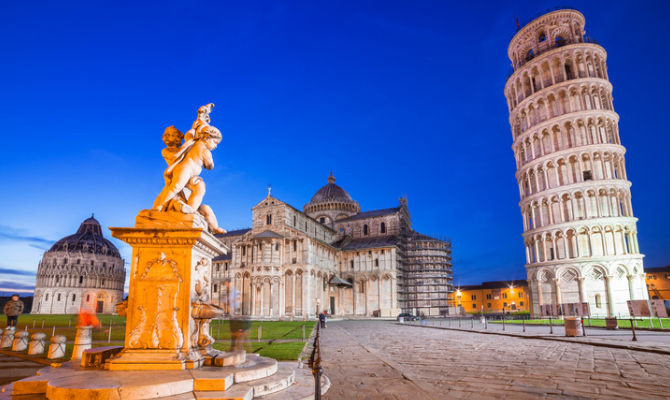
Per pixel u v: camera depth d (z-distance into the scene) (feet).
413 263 327.26
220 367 26.30
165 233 26.27
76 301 455.63
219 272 311.06
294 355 57.72
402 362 50.80
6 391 22.93
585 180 199.52
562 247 197.16
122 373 23.45
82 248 477.36
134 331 25.55
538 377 38.34
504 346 69.67
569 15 223.71
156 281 26.25
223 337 87.92
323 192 374.63
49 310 441.68
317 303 262.47
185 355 25.45
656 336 82.48
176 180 28.55
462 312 330.34
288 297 255.29
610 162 198.39
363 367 47.01
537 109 220.02
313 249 266.36
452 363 48.98
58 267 456.04
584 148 197.98
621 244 186.09
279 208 269.64
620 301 180.14
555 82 215.92
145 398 20.30
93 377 22.31
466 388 33.68
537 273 204.95
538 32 231.30
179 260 26.61
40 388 21.74
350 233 338.75
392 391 32.96
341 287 297.12
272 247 258.57
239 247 269.85
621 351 59.36
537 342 77.20
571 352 58.90
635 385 34.19
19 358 54.60
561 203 200.64
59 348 53.01
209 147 31.30
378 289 288.71
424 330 126.72
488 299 443.32
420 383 35.91
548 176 209.26
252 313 249.34
